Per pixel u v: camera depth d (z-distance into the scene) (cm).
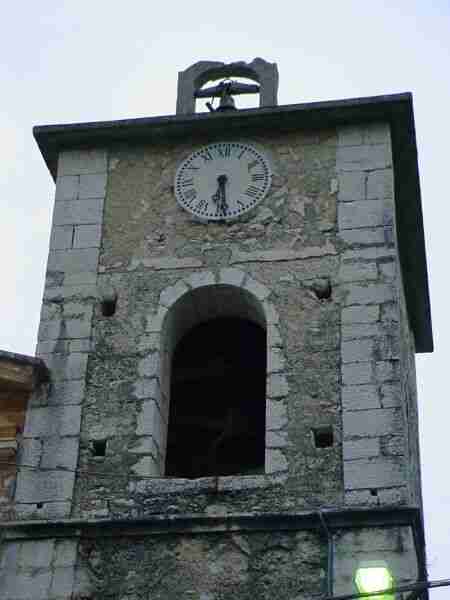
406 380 2077
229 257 2083
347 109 2169
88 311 2059
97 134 2220
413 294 2342
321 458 1873
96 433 1941
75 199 2181
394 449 1858
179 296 2058
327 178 2141
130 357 2008
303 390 1938
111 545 1833
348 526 1794
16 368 1977
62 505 1880
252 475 1877
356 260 2047
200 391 2209
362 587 1716
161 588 1794
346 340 1970
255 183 2156
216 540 1820
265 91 2291
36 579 1811
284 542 1805
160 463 1959
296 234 2091
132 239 2128
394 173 2212
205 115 2195
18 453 1931
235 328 2189
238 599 1772
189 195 2161
